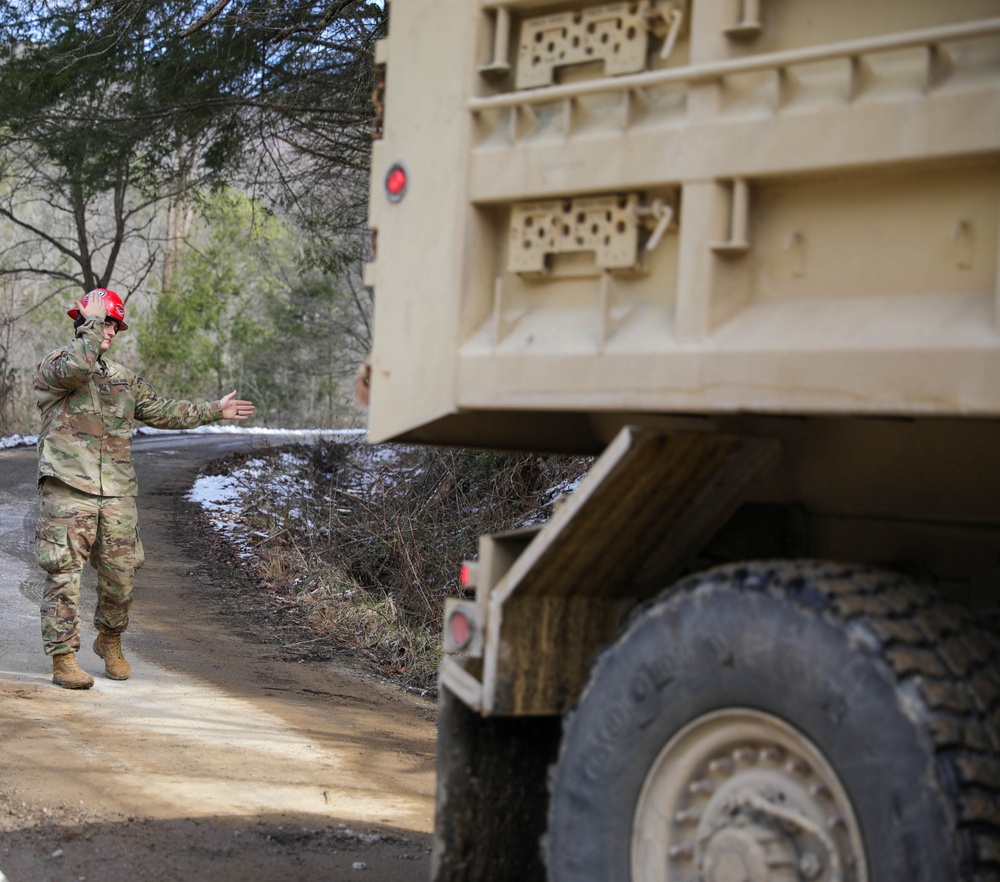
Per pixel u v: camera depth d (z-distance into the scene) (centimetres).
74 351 654
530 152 298
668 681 269
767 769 255
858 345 242
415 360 322
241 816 466
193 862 408
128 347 4466
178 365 4303
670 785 269
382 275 336
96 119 1575
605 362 280
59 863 397
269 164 1725
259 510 1512
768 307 261
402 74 335
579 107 292
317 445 2025
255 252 3959
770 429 306
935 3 244
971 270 235
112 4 1453
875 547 320
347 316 4512
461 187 311
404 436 351
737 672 256
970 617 250
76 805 457
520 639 312
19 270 3325
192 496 1728
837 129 248
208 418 718
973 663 237
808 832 244
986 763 224
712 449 289
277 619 1022
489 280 310
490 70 308
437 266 317
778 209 262
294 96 1549
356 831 461
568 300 296
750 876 249
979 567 306
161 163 1717
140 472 2009
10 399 3522
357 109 1538
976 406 226
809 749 243
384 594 1091
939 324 234
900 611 244
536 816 349
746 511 336
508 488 1231
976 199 236
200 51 1475
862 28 252
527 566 303
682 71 271
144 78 1514
